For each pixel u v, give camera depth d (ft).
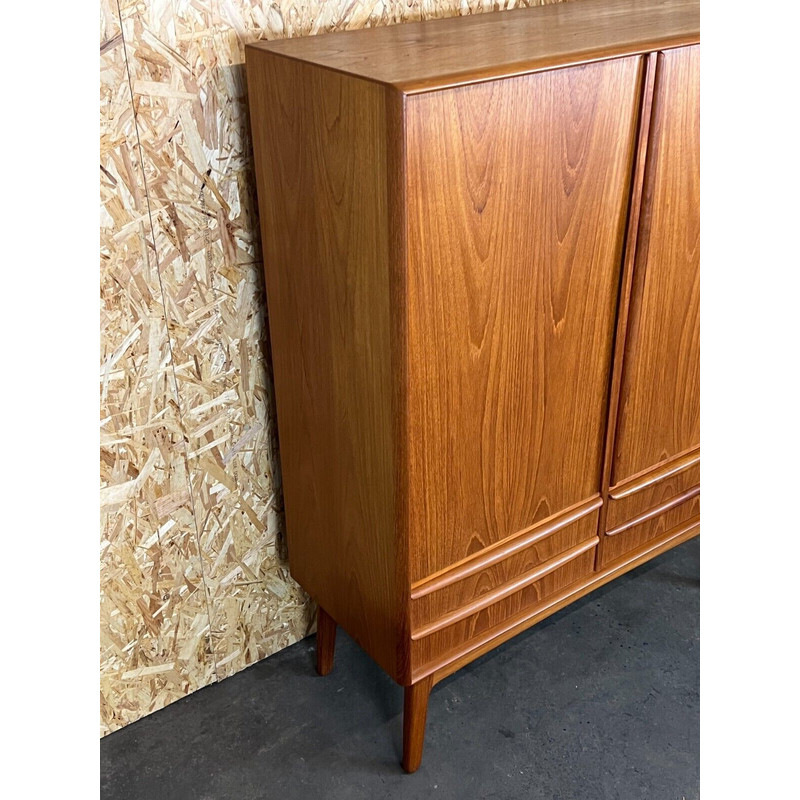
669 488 5.53
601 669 5.96
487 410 4.38
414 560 4.48
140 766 5.33
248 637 5.97
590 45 4.06
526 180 3.96
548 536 5.00
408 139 3.51
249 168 4.80
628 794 5.08
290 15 4.64
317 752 5.41
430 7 5.14
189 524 5.36
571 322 4.49
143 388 4.87
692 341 5.08
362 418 4.39
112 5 4.09
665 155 4.35
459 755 5.35
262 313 5.17
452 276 3.93
